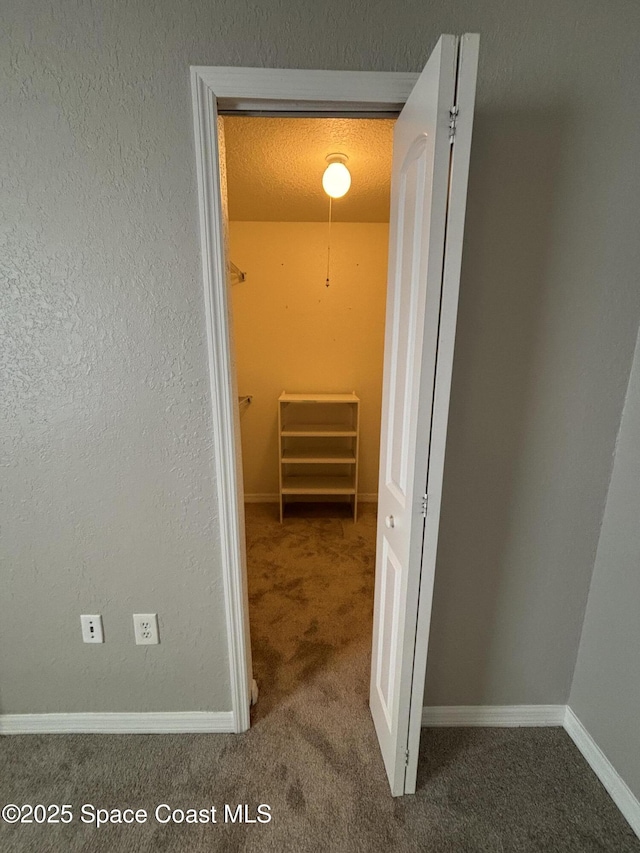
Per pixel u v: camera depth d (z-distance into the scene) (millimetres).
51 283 1067
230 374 1143
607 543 1226
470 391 1158
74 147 999
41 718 1371
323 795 1181
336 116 1070
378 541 1330
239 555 1268
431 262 833
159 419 1162
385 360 1224
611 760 1195
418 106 870
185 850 1055
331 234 3012
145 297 1085
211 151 999
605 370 1149
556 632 1333
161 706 1379
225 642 1331
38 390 1131
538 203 1051
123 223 1042
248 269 3049
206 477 1204
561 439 1195
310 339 3186
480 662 1357
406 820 1117
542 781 1224
